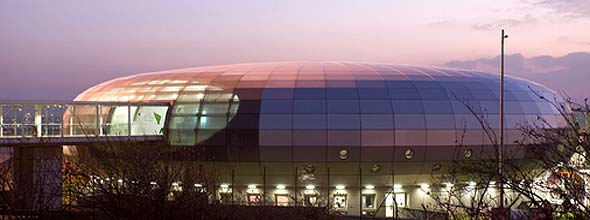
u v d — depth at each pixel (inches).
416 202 2588.6
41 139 2107.5
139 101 2699.3
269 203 2047.2
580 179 452.1
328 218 1697.8
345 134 2518.5
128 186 768.3
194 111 2620.6
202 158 2444.6
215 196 880.3
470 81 2797.7
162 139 2568.9
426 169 2596.0
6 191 839.7
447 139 2573.8
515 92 2812.5
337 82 2650.1
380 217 2532.0
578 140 456.4
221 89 2659.9
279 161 2544.3
